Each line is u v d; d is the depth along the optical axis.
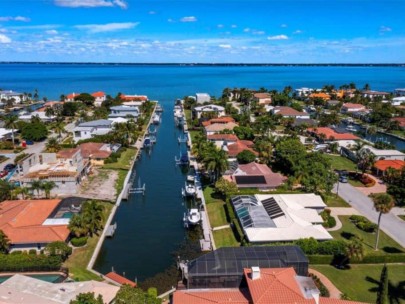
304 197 80.62
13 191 81.62
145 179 106.88
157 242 70.50
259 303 42.91
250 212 72.69
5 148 132.38
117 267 61.81
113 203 86.25
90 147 122.81
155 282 57.09
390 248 65.25
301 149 107.00
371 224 72.25
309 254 60.34
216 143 127.31
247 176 92.94
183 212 84.31
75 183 90.00
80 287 49.34
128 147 136.50
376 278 56.31
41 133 142.50
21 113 197.25
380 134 163.12
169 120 197.62
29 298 45.62
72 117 195.75
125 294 44.19
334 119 167.75
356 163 115.50
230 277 52.09
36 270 57.38
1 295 46.19
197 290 51.69
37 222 68.62
